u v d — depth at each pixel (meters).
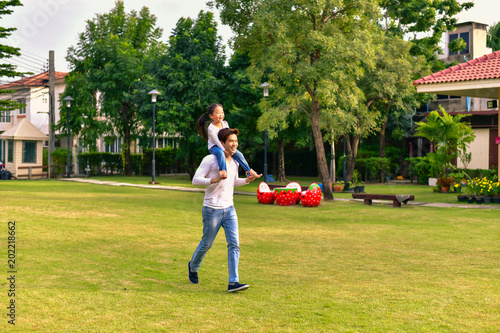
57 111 44.38
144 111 30.28
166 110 29.44
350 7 17.69
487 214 13.37
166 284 5.54
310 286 5.50
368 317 4.34
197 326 4.09
